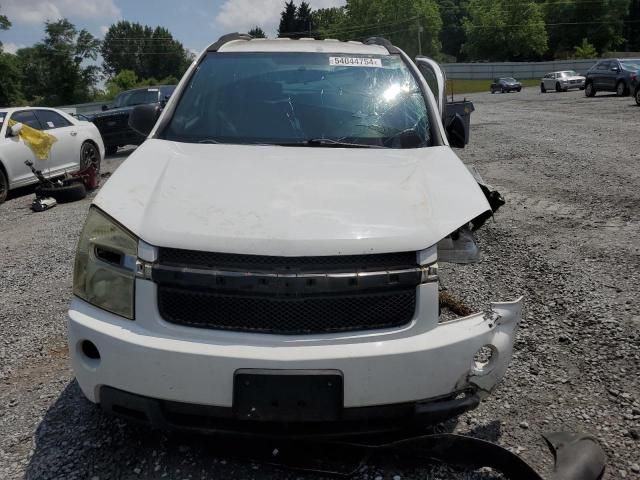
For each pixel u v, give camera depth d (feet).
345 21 291.58
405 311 7.79
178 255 7.72
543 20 302.66
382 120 11.53
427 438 8.20
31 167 29.96
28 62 249.34
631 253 17.47
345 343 7.56
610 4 295.89
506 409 10.03
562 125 51.67
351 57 13.08
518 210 23.26
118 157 50.47
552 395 10.46
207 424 7.80
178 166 9.40
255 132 11.21
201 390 7.47
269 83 12.24
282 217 7.94
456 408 7.96
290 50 13.28
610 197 24.26
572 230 20.25
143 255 7.72
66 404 10.39
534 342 12.43
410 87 12.37
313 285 7.49
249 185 8.70
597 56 278.46
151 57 383.45
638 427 9.48
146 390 7.61
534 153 36.42
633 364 11.39
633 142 38.22
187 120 11.48
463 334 7.88
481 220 9.21
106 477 8.38
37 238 23.16
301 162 9.69
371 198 8.48
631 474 8.43
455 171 9.68
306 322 7.60
